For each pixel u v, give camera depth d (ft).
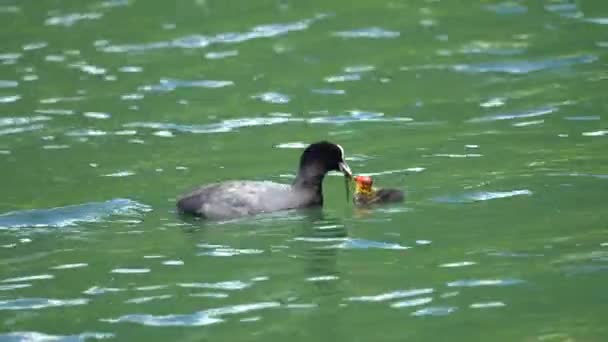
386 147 62.03
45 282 44.55
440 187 54.75
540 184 54.13
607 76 73.00
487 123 65.46
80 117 69.31
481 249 46.44
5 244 48.93
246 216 51.67
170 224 51.11
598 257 44.83
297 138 64.44
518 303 40.98
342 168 53.42
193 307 41.73
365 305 41.42
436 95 71.61
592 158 57.67
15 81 76.59
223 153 62.18
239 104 71.31
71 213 52.80
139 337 39.27
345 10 90.79
